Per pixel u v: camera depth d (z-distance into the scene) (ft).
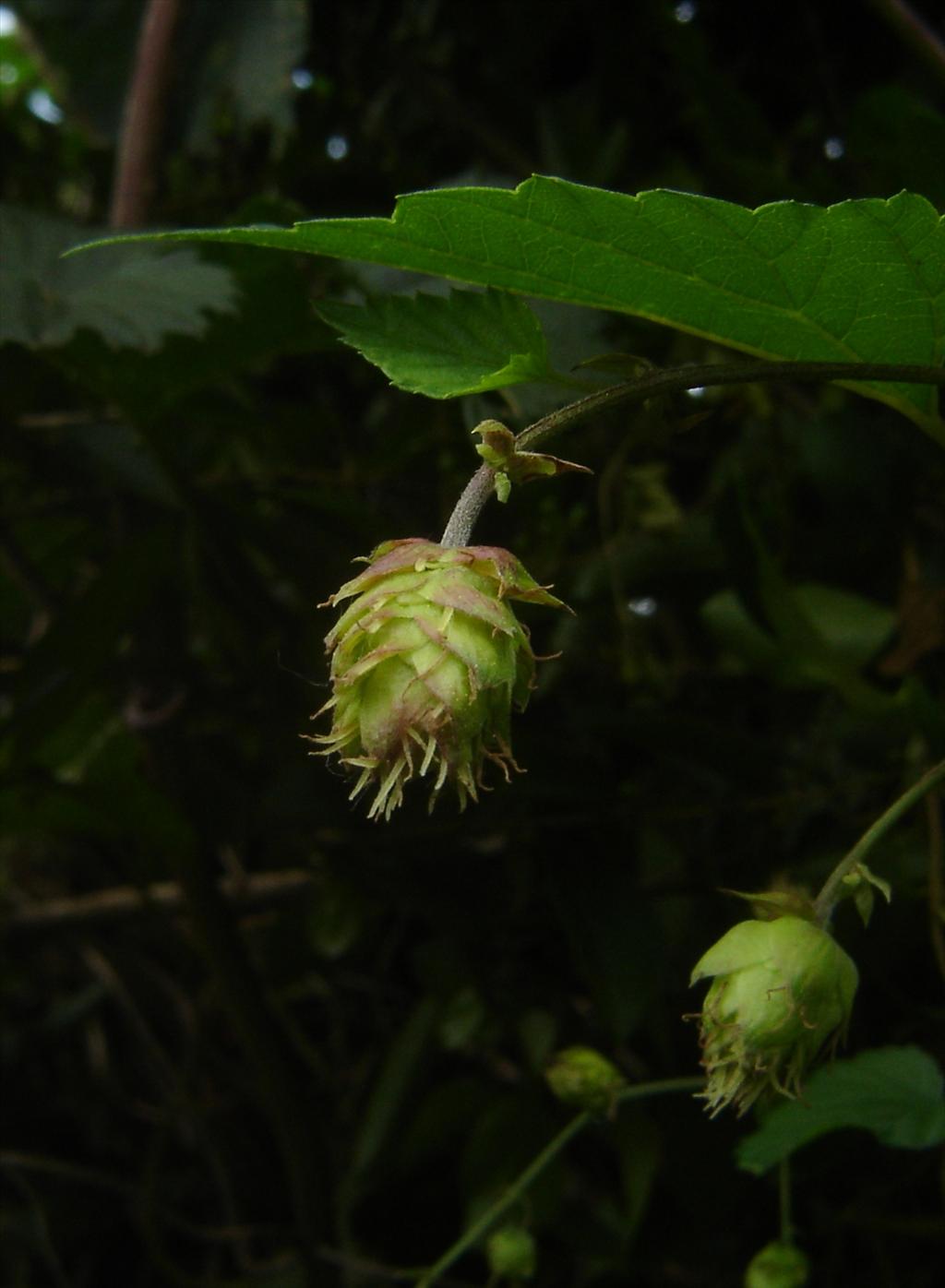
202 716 1.85
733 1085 1.20
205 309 1.47
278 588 2.04
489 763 1.64
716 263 1.16
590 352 1.39
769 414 1.71
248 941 2.27
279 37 1.96
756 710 2.03
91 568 2.15
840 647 1.62
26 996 2.56
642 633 1.88
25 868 2.47
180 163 2.13
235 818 1.85
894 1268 1.78
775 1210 1.76
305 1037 2.27
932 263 1.15
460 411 1.78
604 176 1.97
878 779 1.60
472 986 1.81
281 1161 2.29
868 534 1.72
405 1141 1.85
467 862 1.80
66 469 1.78
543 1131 1.73
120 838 1.82
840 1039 1.21
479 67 2.22
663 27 1.67
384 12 2.23
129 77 2.10
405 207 1.14
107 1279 2.40
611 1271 1.80
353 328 1.19
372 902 1.91
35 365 1.61
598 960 1.60
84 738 1.84
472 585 1.14
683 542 1.79
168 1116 2.18
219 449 1.98
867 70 2.04
